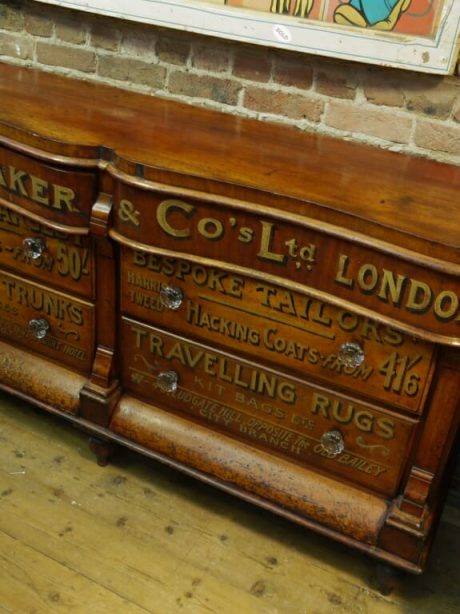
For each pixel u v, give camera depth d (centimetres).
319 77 174
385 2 157
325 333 141
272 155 157
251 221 136
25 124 154
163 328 160
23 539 163
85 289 165
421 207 136
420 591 162
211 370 158
